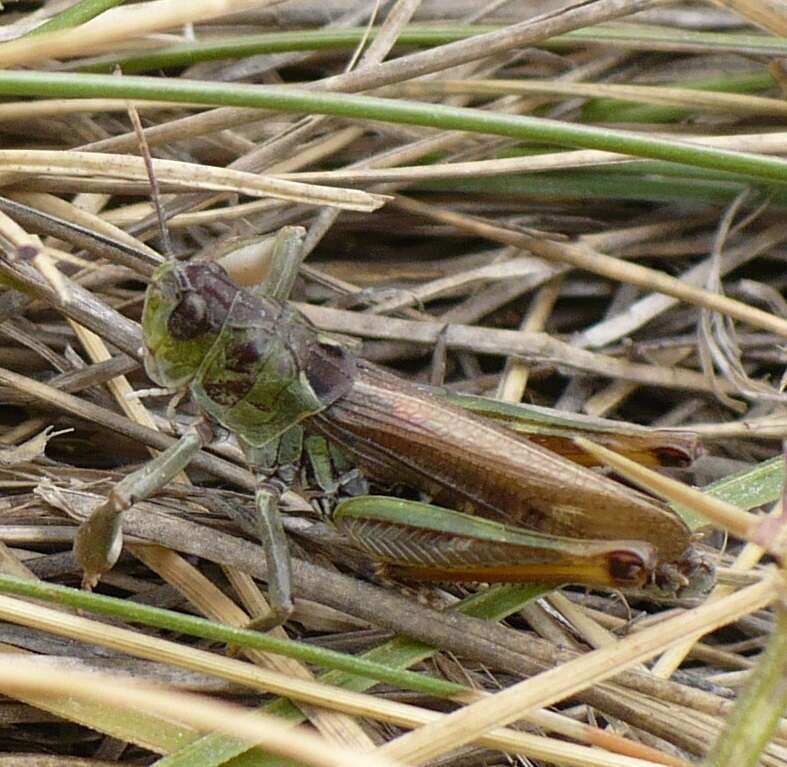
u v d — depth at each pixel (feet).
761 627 0.27
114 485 0.24
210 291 0.24
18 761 0.23
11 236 0.23
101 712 0.23
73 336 0.28
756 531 0.21
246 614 0.25
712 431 0.28
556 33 0.27
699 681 0.25
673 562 0.24
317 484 0.25
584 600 0.27
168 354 0.24
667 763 0.23
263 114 0.27
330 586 0.24
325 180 0.28
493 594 0.25
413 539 0.24
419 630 0.24
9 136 0.28
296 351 0.24
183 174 0.25
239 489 0.27
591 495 0.24
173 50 0.28
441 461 0.24
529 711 0.22
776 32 0.24
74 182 0.27
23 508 0.25
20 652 0.24
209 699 0.24
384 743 0.24
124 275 0.27
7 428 0.27
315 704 0.23
